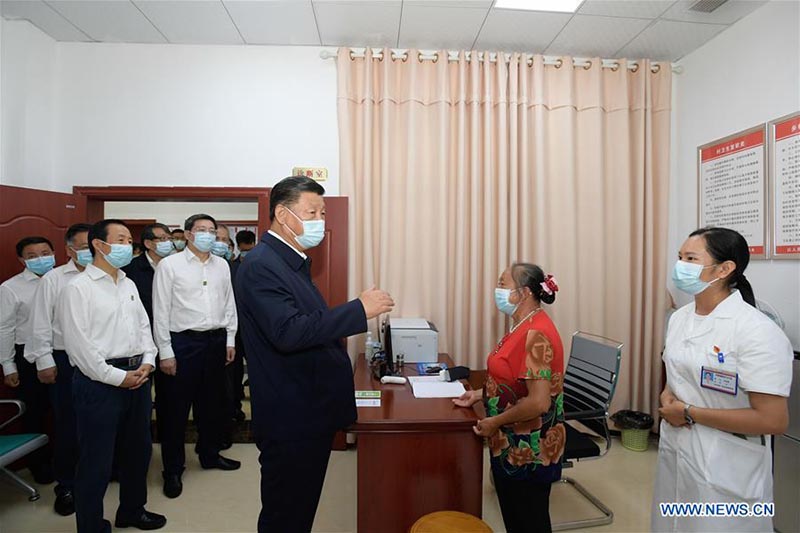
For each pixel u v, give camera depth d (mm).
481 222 3057
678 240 3131
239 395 3363
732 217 2619
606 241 3102
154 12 2609
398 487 1646
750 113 2527
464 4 2504
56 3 2521
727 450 1223
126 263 1863
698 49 2947
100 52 2959
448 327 3041
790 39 2283
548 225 3061
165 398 2359
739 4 2439
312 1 2494
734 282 1300
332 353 1451
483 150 3035
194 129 2992
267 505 1392
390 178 2992
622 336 3039
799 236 2197
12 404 2424
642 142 3051
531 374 1384
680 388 1326
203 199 3057
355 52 2990
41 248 2398
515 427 1449
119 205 4965
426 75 3033
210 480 2480
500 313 3035
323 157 3029
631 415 2955
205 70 2990
